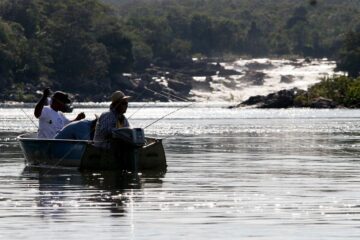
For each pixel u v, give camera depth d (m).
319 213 44.56
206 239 38.91
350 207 46.31
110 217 43.59
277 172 62.94
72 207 46.53
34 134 73.81
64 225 41.66
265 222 42.38
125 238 39.06
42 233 40.00
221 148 88.19
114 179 58.72
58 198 49.75
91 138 66.38
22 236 39.44
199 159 74.25
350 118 189.62
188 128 140.75
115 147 63.28
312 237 39.12
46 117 68.44
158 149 64.75
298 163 70.19
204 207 46.47
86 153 63.72
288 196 50.25
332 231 40.25
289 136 112.56
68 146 64.75
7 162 71.00
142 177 59.81
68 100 69.50
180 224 41.91
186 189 53.41
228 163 70.38
